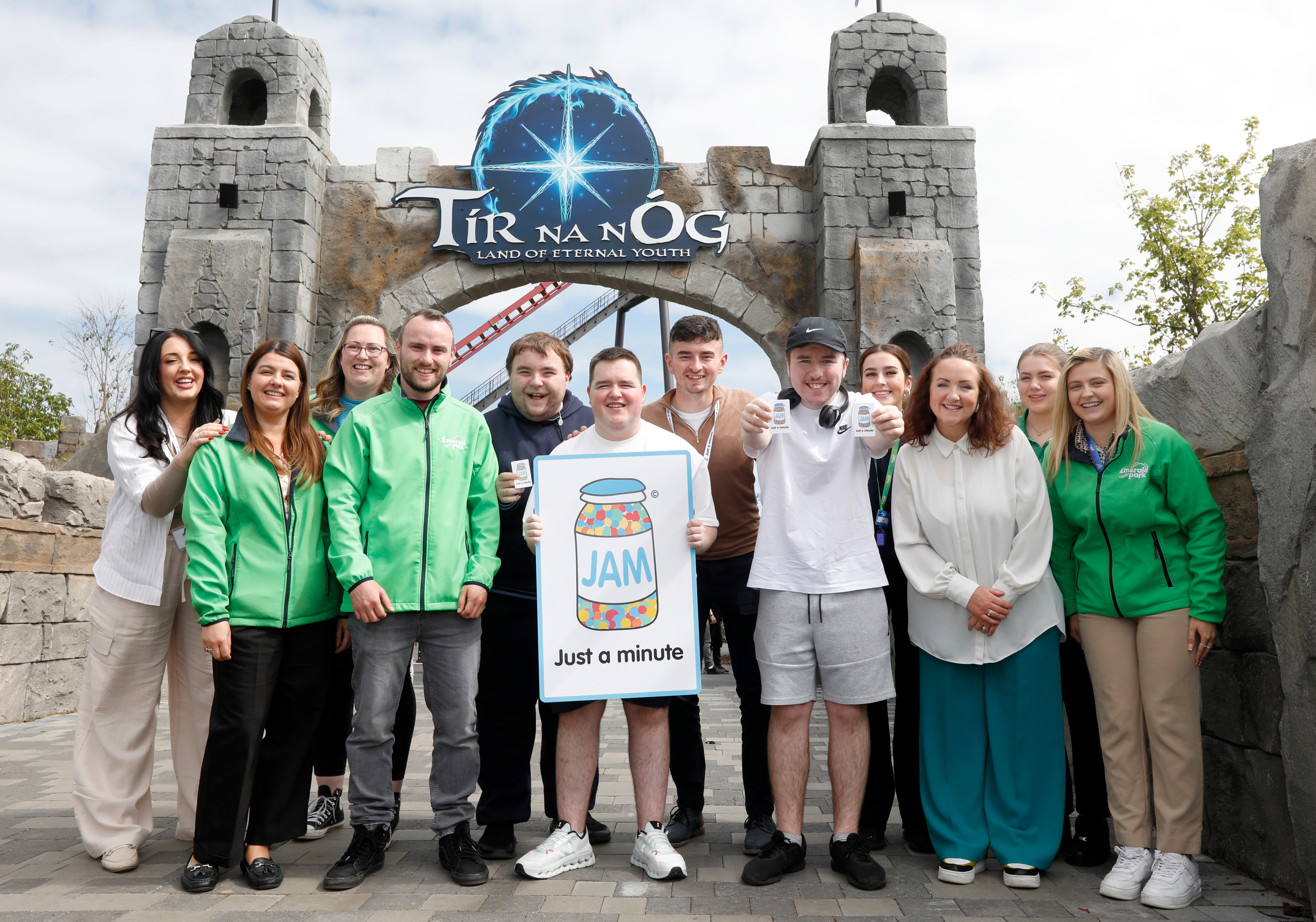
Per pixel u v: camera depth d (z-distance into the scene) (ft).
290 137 37.40
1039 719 10.61
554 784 12.31
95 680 11.36
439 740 10.77
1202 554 10.13
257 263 35.94
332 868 10.48
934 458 11.43
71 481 24.48
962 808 10.71
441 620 10.73
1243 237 57.57
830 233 37.04
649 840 10.62
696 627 10.82
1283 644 9.02
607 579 10.90
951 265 36.42
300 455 10.94
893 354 13.38
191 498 10.46
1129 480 10.55
